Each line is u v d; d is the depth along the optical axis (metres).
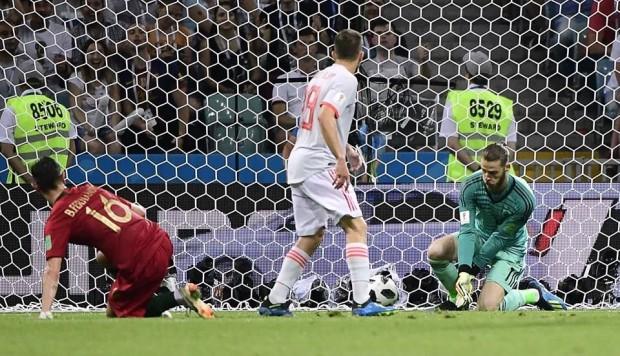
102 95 37.00
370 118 37.25
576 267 33.84
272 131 36.75
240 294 33.62
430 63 41.09
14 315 28.31
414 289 33.53
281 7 37.88
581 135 37.34
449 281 29.98
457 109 35.78
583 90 40.59
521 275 30.19
